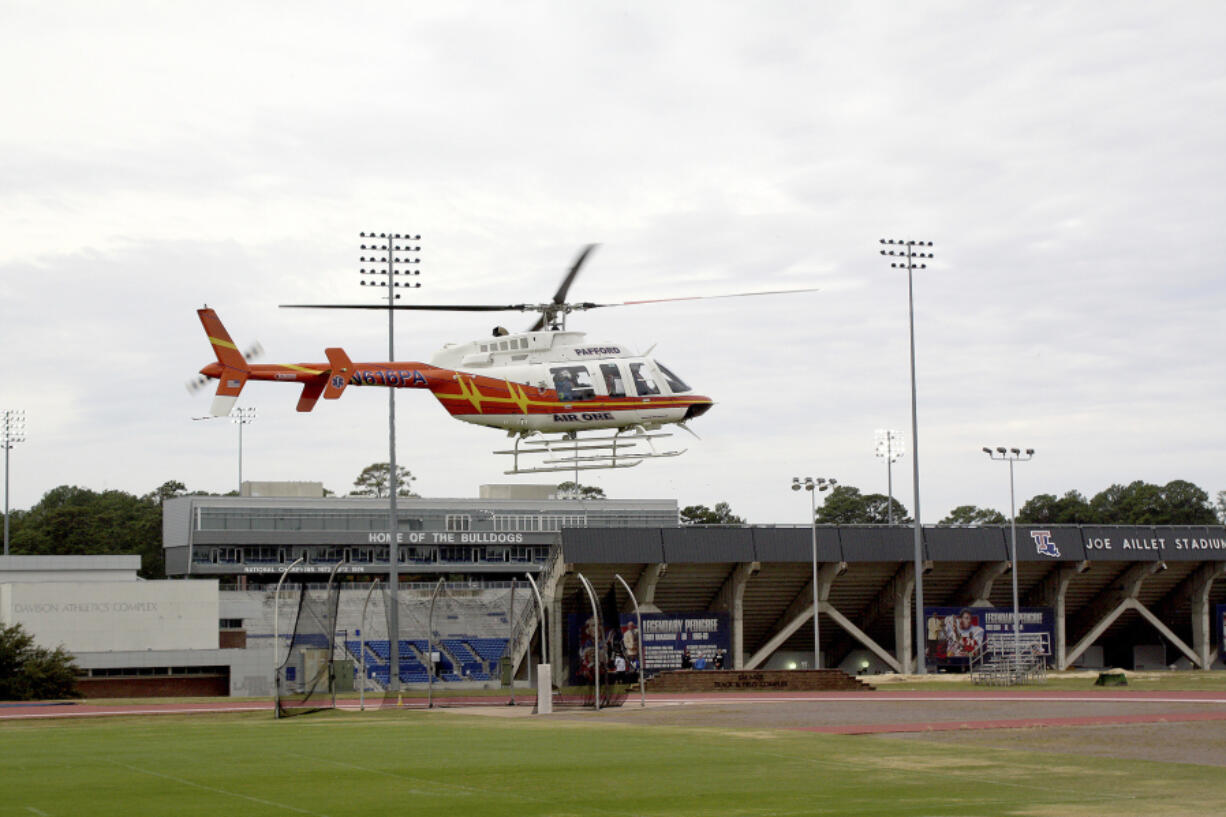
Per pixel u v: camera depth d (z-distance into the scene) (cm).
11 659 8500
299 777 3741
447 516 14150
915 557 10162
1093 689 8212
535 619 10000
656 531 10075
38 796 3344
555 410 6088
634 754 4322
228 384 6028
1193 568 11800
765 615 11175
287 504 13675
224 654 9975
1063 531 11056
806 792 3397
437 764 4062
